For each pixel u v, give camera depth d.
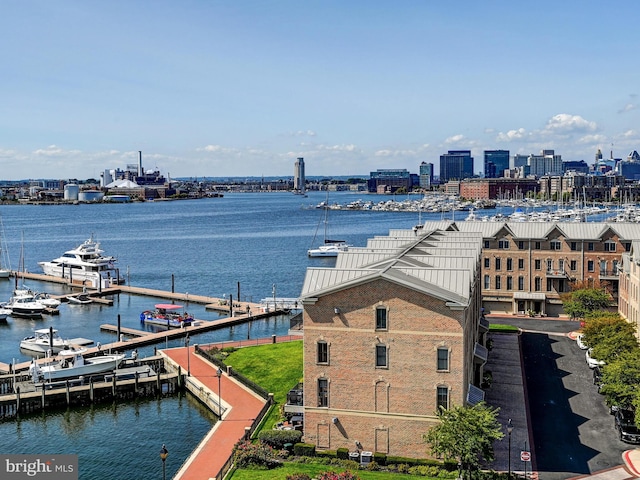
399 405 54.38
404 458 53.38
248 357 85.12
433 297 53.12
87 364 84.56
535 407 65.12
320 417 56.28
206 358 87.25
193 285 170.75
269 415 63.84
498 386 71.31
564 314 109.06
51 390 76.12
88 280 170.88
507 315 109.50
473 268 68.88
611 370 60.34
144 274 188.62
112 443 65.25
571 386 71.25
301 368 78.31
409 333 53.84
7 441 66.00
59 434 67.94
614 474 50.62
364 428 55.28
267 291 161.38
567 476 50.47
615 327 74.31
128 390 79.12
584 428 59.81
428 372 53.59
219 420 64.19
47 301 138.25
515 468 51.88
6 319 129.00
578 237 107.25
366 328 54.81
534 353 84.50
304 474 48.28
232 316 123.88
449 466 51.66
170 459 61.19
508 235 110.38
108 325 120.00
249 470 52.19
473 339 69.19
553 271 108.81
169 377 81.00
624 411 60.91
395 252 74.75
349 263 73.50
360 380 55.19
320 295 55.62
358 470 52.56
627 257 90.12
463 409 49.62
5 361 98.94
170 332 108.94
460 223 114.56
